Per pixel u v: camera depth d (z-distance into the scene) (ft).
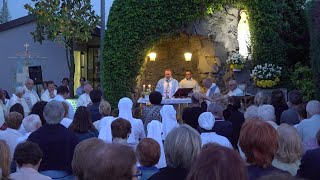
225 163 7.72
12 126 20.48
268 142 11.79
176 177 11.75
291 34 54.08
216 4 52.70
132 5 51.42
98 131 23.97
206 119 19.07
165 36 52.44
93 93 27.66
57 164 17.17
